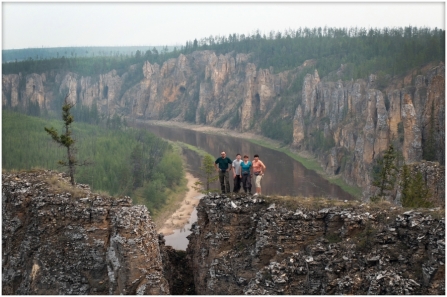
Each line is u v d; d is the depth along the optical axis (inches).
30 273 1259.8
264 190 4411.9
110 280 1189.7
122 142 5698.8
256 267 1127.6
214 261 1195.9
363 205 1114.1
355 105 5831.7
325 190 4446.4
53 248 1258.0
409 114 3821.4
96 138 5718.5
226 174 1341.0
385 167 2004.2
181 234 3144.7
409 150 3782.0
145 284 1160.8
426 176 1873.8
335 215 1104.2
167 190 4352.9
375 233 1040.2
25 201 1339.8
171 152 5856.3
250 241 1186.0
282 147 7244.1
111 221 1238.9
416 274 951.6
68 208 1277.1
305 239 1115.3
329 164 5310.0
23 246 1300.4
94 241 1229.7
